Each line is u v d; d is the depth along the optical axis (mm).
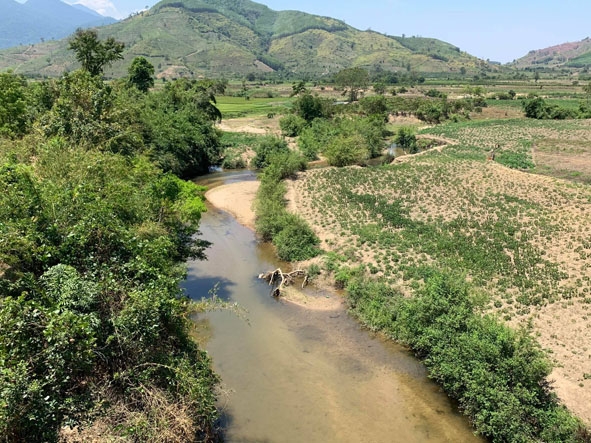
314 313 28172
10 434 11781
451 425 19172
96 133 34781
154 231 22500
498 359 18406
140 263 16938
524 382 17891
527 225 36875
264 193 47469
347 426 19047
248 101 158875
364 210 43188
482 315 24984
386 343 25094
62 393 13555
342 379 22047
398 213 41531
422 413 19859
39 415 12266
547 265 30156
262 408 19922
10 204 16359
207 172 66562
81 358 13430
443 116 117000
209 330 26000
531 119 105125
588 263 29859
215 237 40938
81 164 22641
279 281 32250
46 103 43875
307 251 35500
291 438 18312
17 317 12844
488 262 31156
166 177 31859
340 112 107250
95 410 13375
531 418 17359
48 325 12680
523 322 24516
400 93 178625
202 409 15875
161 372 15555
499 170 52531
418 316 23312
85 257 16484
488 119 111812
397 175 53500
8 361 12180
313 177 54625
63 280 14508
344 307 28922
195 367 17188
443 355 20797
